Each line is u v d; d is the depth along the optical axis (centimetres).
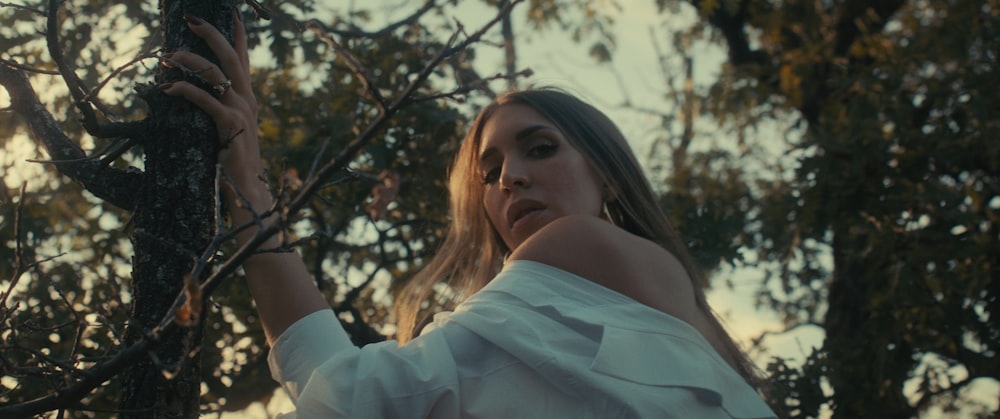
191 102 227
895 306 729
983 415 779
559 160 237
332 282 533
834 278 881
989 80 809
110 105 376
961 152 789
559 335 193
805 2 1028
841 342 729
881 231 743
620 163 246
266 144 542
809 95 1014
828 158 764
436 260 282
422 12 405
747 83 1054
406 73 552
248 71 244
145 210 225
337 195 520
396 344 197
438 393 186
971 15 896
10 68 254
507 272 208
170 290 218
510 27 775
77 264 489
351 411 186
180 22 237
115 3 398
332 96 548
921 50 867
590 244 209
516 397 188
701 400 196
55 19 225
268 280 209
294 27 475
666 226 253
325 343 203
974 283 716
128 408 212
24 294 455
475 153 271
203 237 223
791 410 607
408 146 541
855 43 962
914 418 726
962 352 732
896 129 791
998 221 758
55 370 195
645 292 207
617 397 186
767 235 884
